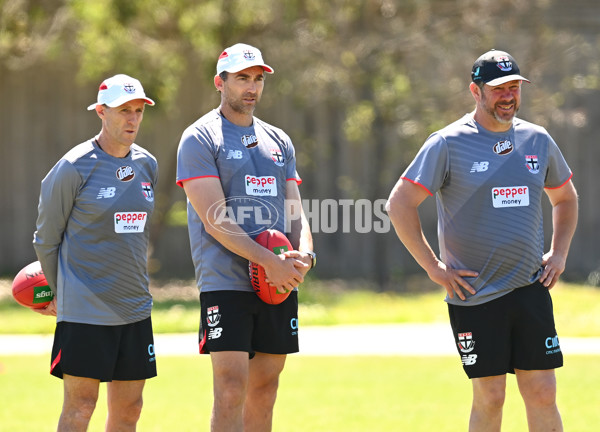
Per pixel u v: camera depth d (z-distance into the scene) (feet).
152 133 209.46
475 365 61.52
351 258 210.18
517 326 61.41
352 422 84.58
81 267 60.90
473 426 62.59
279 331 64.28
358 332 142.92
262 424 65.77
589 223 212.64
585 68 200.75
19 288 64.03
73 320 60.59
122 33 167.53
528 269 61.41
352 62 179.83
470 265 61.82
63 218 60.70
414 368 114.01
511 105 60.54
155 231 196.34
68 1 172.14
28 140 213.66
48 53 182.60
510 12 185.37
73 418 60.64
